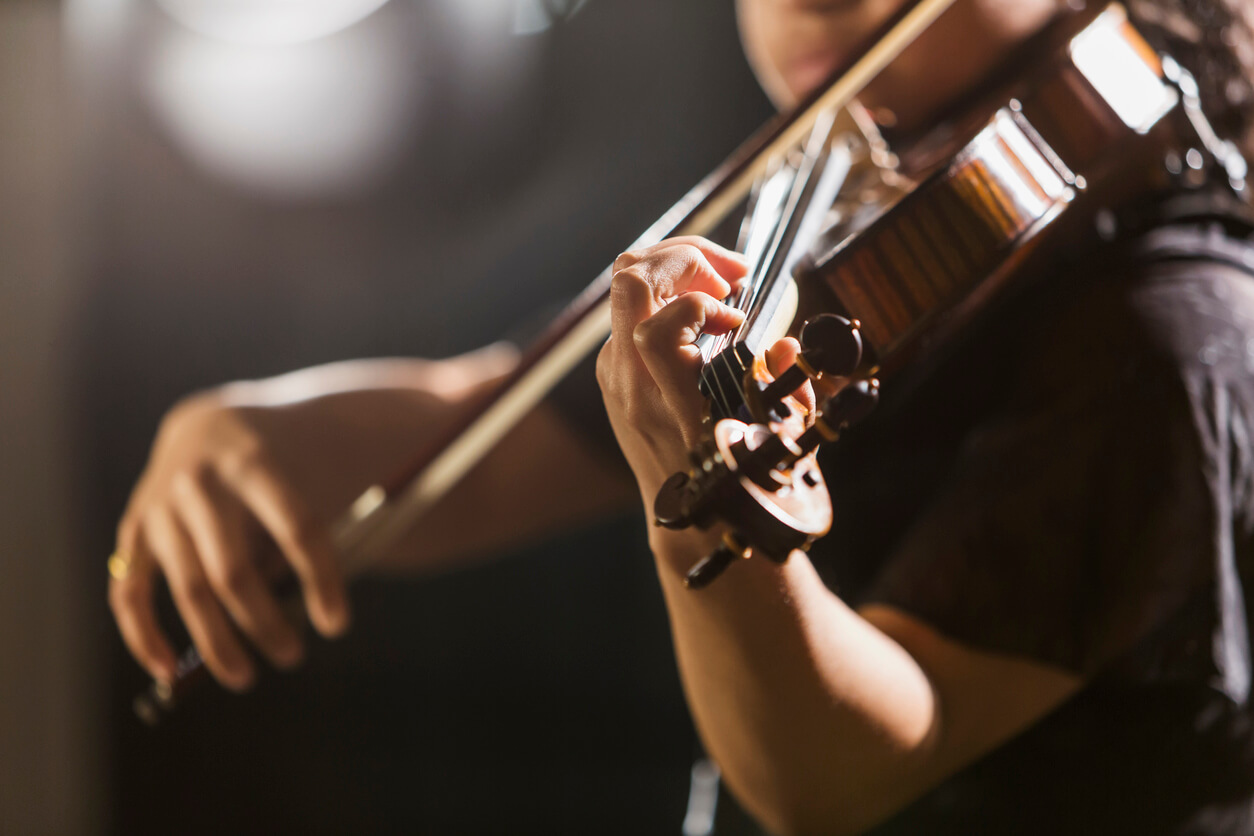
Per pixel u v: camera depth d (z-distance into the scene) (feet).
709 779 4.52
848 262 3.70
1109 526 3.72
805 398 3.47
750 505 3.37
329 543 4.29
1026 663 3.75
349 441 4.53
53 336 8.94
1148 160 3.93
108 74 8.64
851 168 4.16
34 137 8.71
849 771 3.70
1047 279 3.92
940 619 3.76
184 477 4.37
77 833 8.88
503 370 4.75
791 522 3.37
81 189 8.84
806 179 4.11
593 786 9.95
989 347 3.96
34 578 8.91
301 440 4.49
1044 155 3.85
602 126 9.38
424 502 4.33
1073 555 3.74
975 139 3.81
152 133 8.84
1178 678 3.68
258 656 9.83
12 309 8.84
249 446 4.38
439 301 9.82
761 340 3.52
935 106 4.18
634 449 3.55
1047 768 3.94
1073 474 3.75
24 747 8.84
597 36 9.17
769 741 3.68
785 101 4.43
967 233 3.74
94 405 9.09
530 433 4.65
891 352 3.69
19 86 8.64
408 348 9.84
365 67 8.80
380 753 10.06
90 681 8.98
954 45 4.11
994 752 3.96
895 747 3.70
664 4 9.16
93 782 8.97
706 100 9.36
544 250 9.71
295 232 9.38
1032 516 3.75
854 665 3.66
